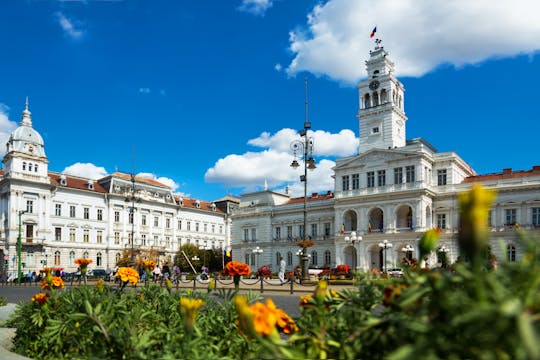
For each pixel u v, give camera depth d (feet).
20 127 267.18
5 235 254.27
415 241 200.75
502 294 9.89
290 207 271.90
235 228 295.28
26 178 262.26
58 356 24.13
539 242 10.75
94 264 288.71
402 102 248.11
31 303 31.30
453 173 213.66
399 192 208.13
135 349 18.72
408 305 13.33
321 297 17.90
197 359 16.88
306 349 15.31
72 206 283.79
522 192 194.08
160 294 32.07
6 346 31.91
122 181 311.47
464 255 10.56
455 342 10.24
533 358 7.66
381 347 13.43
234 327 23.65
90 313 21.86
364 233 216.54
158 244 324.60
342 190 229.66
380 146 235.40
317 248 253.85
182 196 373.20
